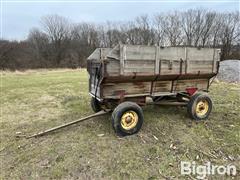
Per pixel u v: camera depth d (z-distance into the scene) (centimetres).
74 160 364
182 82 500
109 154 379
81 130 479
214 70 516
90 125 504
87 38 4650
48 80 1350
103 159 366
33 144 421
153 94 472
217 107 630
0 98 815
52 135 457
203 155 377
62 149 399
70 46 4503
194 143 415
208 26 4400
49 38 4472
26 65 3784
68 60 4256
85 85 1096
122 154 379
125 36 4538
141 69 427
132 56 415
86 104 693
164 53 445
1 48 3625
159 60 442
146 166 348
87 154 381
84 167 346
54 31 4484
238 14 4275
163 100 541
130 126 438
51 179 322
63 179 321
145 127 479
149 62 433
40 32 4506
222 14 4831
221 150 392
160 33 4684
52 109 655
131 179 320
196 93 512
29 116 594
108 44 4588
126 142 417
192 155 377
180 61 466
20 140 441
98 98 439
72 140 432
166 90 485
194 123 503
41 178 324
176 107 607
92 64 463
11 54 3734
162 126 486
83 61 4231
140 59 423
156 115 554
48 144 419
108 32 4641
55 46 4431
